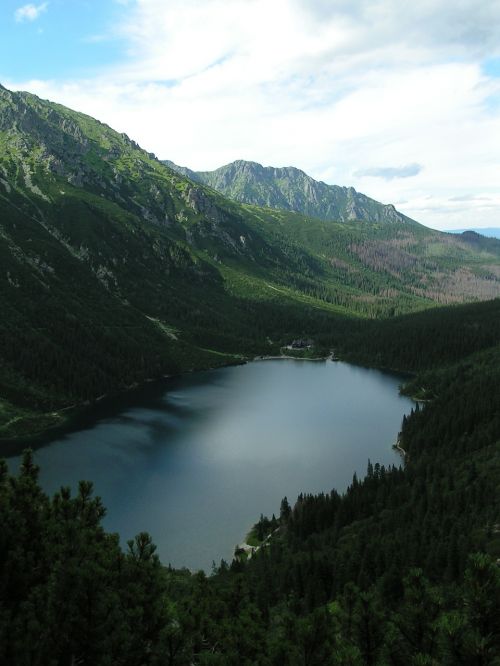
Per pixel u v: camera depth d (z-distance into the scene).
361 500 120.75
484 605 19.17
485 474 120.12
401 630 21.97
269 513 126.81
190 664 26.11
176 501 131.75
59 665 24.17
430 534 87.62
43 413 197.62
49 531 29.28
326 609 24.17
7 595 25.92
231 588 35.94
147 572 27.86
